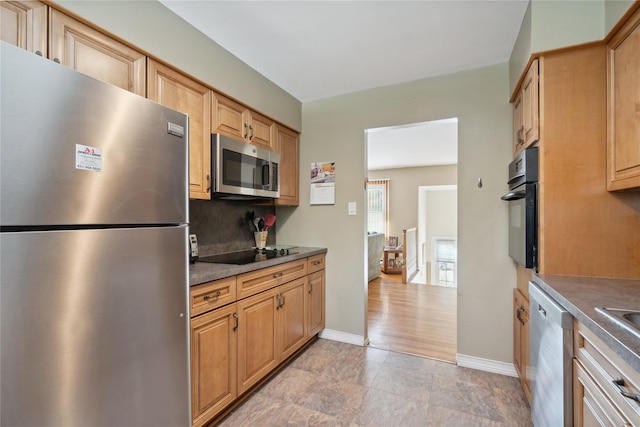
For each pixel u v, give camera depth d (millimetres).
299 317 2457
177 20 1692
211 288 1599
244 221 2736
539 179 1585
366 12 1692
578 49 1509
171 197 1104
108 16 1354
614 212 1463
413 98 2545
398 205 7180
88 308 853
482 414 1768
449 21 1777
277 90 2621
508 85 2230
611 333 811
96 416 872
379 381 2129
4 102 699
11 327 712
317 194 2938
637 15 1232
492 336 2260
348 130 2812
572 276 1503
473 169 2320
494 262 2254
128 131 957
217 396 1635
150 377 1026
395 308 3852
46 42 1164
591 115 1492
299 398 1930
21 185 726
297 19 1750
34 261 748
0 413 698
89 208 857
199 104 1863
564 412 1096
